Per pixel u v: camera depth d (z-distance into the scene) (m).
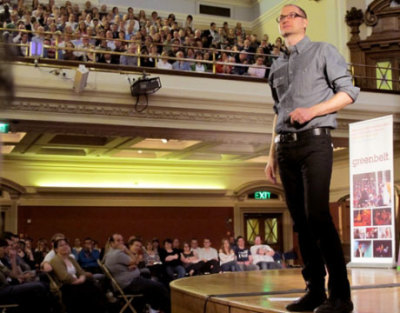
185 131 11.06
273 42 17.45
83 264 11.33
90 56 11.30
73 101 10.03
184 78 10.88
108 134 10.84
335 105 2.55
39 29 11.71
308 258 2.78
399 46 14.44
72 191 15.73
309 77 2.69
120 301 8.47
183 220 17.11
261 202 18.05
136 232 16.52
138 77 10.48
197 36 13.99
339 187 16.89
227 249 12.30
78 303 7.78
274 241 18.31
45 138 12.82
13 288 7.76
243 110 11.26
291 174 2.78
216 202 17.61
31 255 11.39
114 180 16.55
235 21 18.50
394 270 5.90
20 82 9.61
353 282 4.34
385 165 6.40
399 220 9.52
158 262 11.81
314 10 15.80
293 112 2.55
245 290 3.68
